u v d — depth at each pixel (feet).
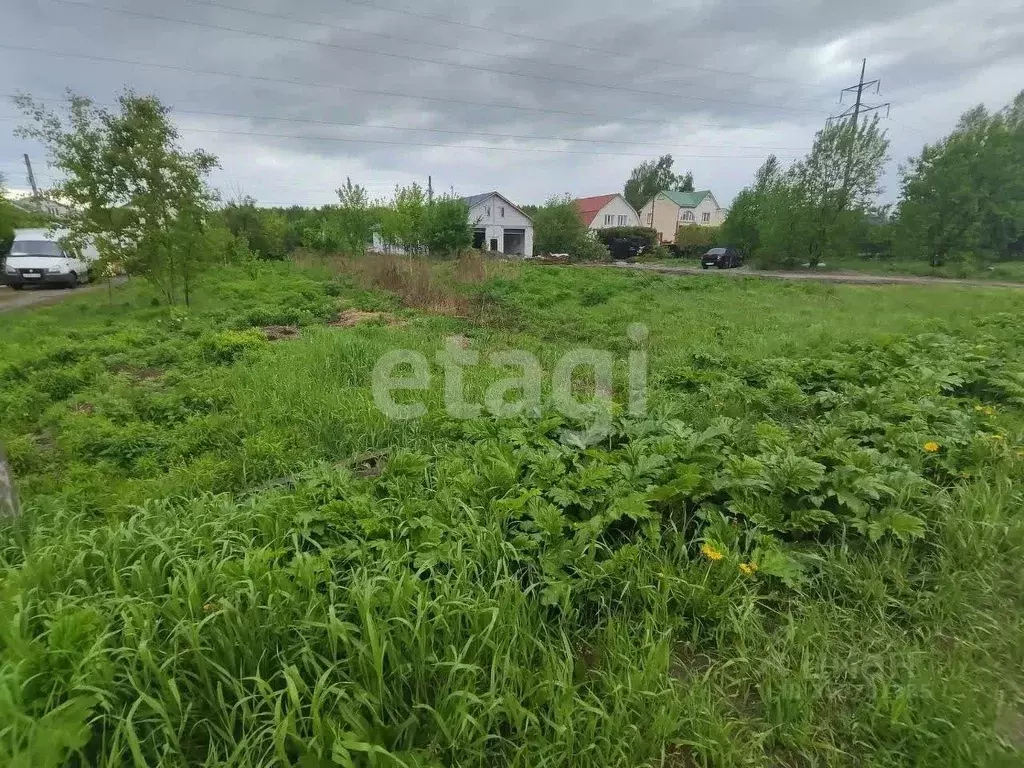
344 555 7.59
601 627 7.44
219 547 7.89
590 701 6.22
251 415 15.67
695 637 7.25
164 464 13.19
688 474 9.10
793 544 8.72
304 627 6.05
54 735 4.82
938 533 8.94
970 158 70.28
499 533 8.02
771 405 15.71
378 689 5.57
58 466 13.05
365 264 58.90
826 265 85.10
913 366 17.85
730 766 5.66
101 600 6.55
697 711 6.06
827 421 14.10
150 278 36.86
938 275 70.59
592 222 156.97
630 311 38.42
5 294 49.96
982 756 5.49
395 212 83.41
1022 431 12.41
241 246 64.54
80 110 32.78
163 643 5.93
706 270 85.87
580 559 7.86
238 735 5.58
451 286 45.75
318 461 12.18
